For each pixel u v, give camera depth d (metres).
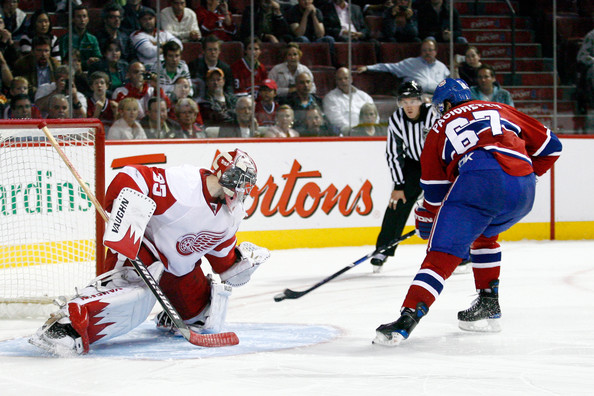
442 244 6.54
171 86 14.55
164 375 5.56
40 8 14.27
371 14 16.34
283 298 7.86
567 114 17.09
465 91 7.16
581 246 14.70
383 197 15.18
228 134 14.99
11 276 10.16
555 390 5.12
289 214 14.56
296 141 14.55
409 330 6.44
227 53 15.20
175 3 14.96
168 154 13.80
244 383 5.32
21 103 14.10
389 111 16.19
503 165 6.61
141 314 6.56
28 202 10.66
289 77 15.40
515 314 8.14
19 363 5.99
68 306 6.18
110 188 6.31
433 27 16.39
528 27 17.39
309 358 6.11
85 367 5.82
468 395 5.01
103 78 14.23
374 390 5.13
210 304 7.01
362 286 10.35
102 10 14.29
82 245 11.00
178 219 6.36
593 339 6.86
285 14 15.71
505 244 15.09
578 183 15.98
